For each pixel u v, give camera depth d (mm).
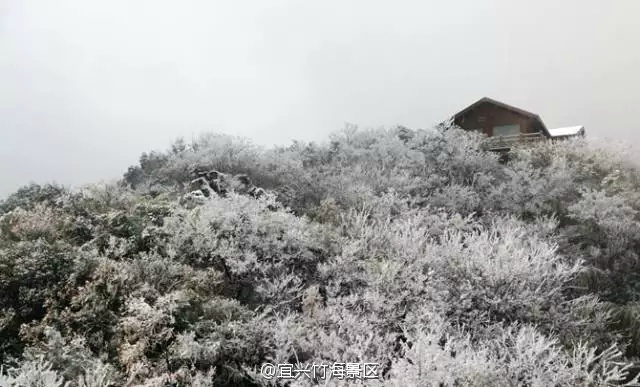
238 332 4207
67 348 3854
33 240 5488
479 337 4332
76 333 4199
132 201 7215
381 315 4535
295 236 5723
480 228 7035
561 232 7516
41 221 6016
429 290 4621
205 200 6590
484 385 3355
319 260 5742
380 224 6441
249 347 4176
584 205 7852
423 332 3822
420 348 3475
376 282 4762
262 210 6359
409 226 6293
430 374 3283
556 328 4566
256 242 5613
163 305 4305
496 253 5254
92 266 5027
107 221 6238
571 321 4652
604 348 4441
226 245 5496
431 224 7262
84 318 4293
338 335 4266
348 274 5234
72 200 7215
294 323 4457
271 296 5004
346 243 5910
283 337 4125
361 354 3725
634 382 3484
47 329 4039
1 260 4871
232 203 6191
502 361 3736
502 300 4547
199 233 5754
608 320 5070
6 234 5777
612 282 6223
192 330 4234
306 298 4883
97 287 4648
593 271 6340
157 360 3969
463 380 3385
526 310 4566
